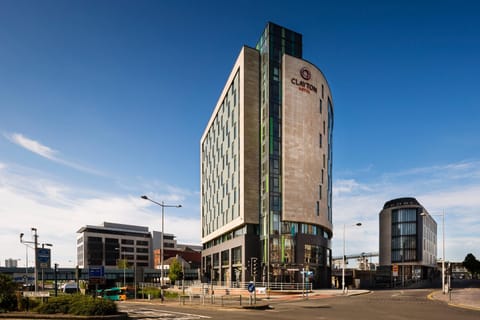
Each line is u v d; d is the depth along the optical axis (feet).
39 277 311.47
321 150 225.15
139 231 478.18
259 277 201.16
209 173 312.71
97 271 137.28
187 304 104.78
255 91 223.71
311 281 201.98
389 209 423.23
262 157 212.84
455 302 101.76
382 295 145.59
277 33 220.43
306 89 219.61
